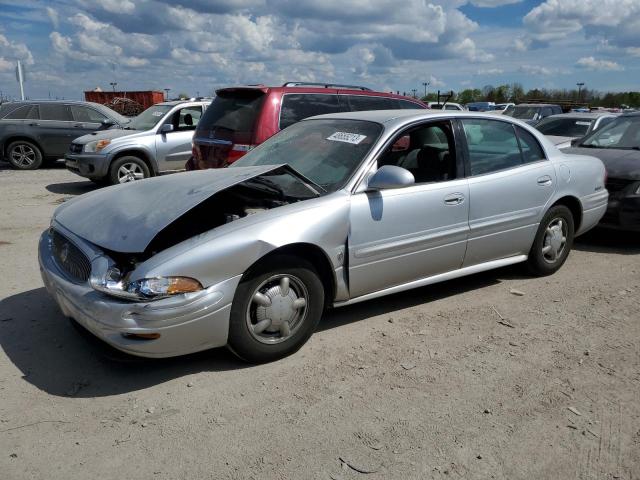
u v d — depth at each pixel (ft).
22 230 25.13
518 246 17.42
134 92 97.96
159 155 37.04
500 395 11.42
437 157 15.56
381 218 13.79
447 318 15.29
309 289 12.80
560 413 10.82
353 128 15.47
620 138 25.55
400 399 11.21
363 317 15.30
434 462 9.36
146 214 12.25
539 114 59.16
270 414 10.66
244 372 12.23
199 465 9.20
